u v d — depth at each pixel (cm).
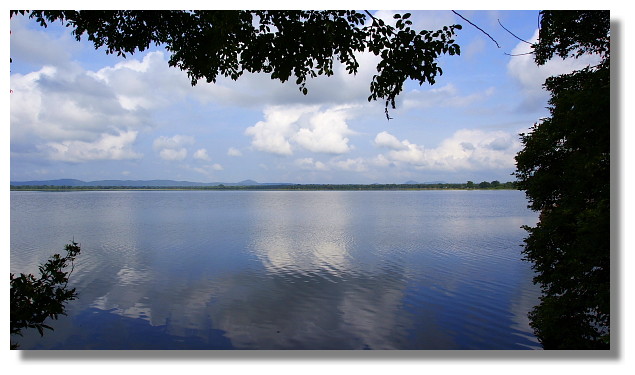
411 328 1359
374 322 1420
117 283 1967
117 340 1252
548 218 1110
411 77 609
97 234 3944
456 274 2167
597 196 907
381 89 634
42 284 593
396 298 1714
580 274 966
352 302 1658
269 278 2091
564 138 1074
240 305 1617
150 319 1450
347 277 2109
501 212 7575
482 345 1212
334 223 5275
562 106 966
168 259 2619
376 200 15125
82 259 2592
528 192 1198
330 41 641
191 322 1422
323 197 19850
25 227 4588
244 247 3131
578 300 1010
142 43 746
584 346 995
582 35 952
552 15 937
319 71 700
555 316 1038
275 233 4103
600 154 841
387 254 2816
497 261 2538
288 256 2741
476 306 1595
